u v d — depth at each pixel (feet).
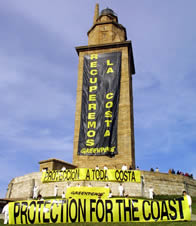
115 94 135.23
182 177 116.88
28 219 53.16
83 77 144.05
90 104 135.85
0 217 67.77
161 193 105.81
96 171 99.35
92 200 54.75
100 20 173.47
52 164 117.19
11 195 113.91
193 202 97.30
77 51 153.69
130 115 131.23
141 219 53.11
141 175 104.73
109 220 52.90
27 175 110.83
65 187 97.86
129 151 122.72
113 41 157.69
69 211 53.52
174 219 53.16
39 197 59.36
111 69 142.00
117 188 96.78
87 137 128.88
